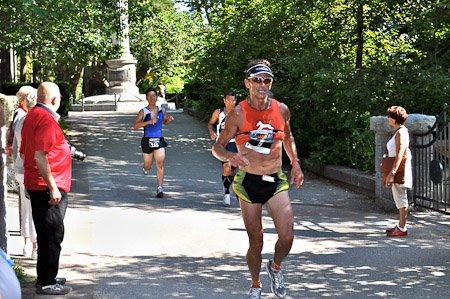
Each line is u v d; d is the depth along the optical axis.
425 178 9.77
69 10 15.70
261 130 4.92
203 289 5.58
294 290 5.55
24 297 5.18
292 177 5.23
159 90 42.16
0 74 28.28
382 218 9.19
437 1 12.48
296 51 15.94
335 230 8.21
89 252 6.76
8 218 8.07
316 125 14.38
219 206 9.87
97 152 15.59
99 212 8.92
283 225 4.91
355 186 11.72
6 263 3.25
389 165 7.86
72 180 11.62
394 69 12.91
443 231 8.22
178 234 7.73
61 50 19.41
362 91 12.66
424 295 5.42
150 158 10.48
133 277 5.91
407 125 9.88
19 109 6.47
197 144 17.45
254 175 4.96
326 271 6.18
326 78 12.90
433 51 14.21
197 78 21.17
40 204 5.33
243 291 5.55
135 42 42.62
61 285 5.43
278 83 15.62
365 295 5.41
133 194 10.55
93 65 40.84
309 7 14.25
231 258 6.64
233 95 9.80
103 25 19.58
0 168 5.53
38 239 5.35
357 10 14.66
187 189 11.38
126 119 24.30
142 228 8.02
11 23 17.28
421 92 12.84
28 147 5.32
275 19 16.38
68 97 24.72
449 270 6.22
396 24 14.52
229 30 17.80
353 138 13.29
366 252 6.98
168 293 5.45
